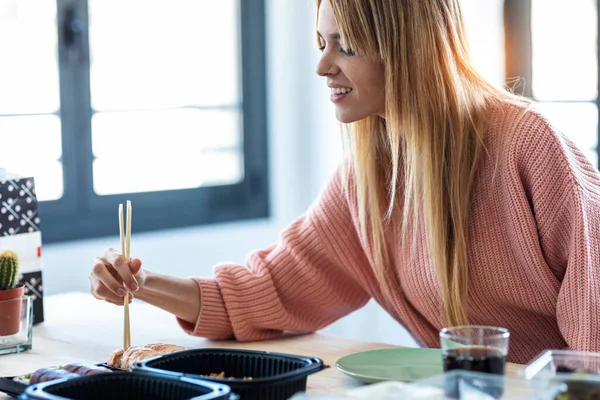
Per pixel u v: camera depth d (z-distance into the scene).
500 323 1.79
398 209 1.82
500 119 1.71
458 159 1.69
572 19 3.48
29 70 3.43
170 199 3.91
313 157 4.14
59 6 3.49
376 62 1.68
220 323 1.84
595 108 3.45
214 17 4.02
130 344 1.75
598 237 1.62
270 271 1.92
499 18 3.61
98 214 3.68
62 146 3.56
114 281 1.66
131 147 3.78
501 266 1.71
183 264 3.81
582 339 1.57
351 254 1.92
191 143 3.99
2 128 3.37
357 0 1.63
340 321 4.07
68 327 1.94
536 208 1.64
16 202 1.94
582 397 1.07
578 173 1.64
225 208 4.12
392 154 1.74
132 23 3.73
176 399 1.23
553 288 1.67
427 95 1.67
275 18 4.16
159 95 3.86
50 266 3.42
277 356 1.41
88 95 3.61
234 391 1.25
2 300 1.69
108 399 1.26
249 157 4.20
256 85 4.19
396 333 3.90
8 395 1.41
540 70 3.58
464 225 1.71
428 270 1.77
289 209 4.21
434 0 1.66
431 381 1.07
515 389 1.10
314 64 4.09
